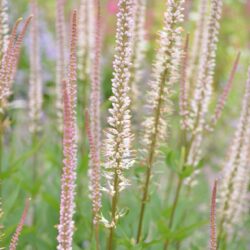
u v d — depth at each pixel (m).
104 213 7.81
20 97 14.12
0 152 9.41
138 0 8.22
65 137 4.83
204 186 11.58
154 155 7.14
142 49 8.45
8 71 6.45
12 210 9.26
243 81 12.52
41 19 15.77
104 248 8.41
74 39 5.70
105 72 16.06
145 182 7.29
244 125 8.01
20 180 8.91
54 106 13.23
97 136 7.54
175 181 11.69
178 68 6.96
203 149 11.67
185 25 11.60
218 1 7.47
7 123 8.69
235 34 16.69
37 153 10.40
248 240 10.10
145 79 12.73
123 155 5.88
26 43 14.29
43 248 8.99
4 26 6.96
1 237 7.17
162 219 8.13
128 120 5.79
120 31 5.61
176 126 9.55
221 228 8.44
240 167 8.16
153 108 7.00
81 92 10.29
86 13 9.89
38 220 9.53
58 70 9.66
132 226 8.38
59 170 9.82
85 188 9.46
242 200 8.72
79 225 8.60
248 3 17.48
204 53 7.71
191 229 8.29
